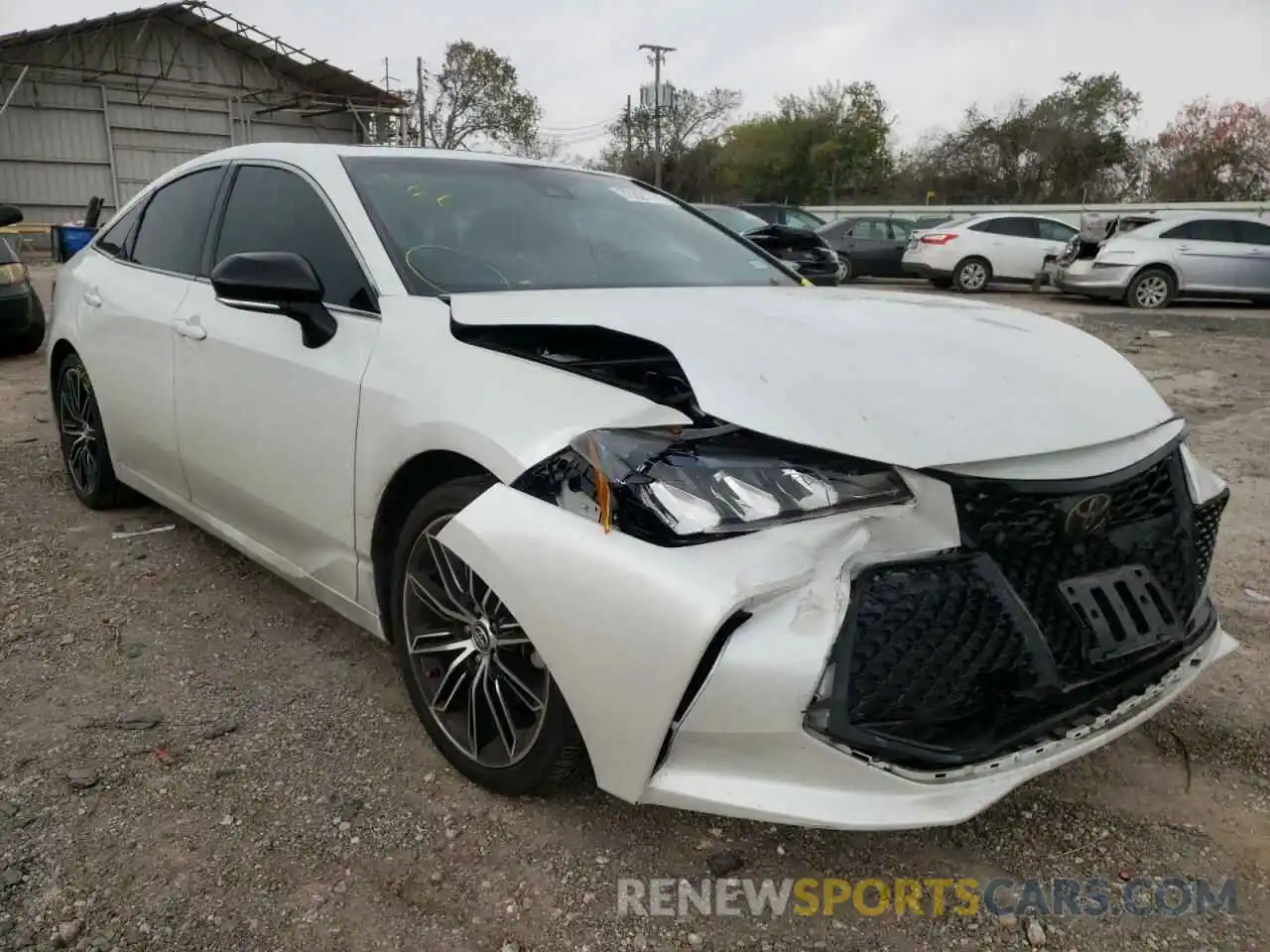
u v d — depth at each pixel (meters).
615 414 1.88
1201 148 41.62
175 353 3.20
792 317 2.23
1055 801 2.32
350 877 2.00
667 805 1.78
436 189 2.92
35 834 2.09
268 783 2.30
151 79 29.12
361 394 2.38
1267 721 2.68
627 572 1.74
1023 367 2.08
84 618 3.15
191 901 1.92
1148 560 2.06
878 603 1.75
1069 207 28.80
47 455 5.14
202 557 3.70
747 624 1.70
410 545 2.32
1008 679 1.83
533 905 1.94
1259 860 2.12
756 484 1.73
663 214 3.39
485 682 2.20
